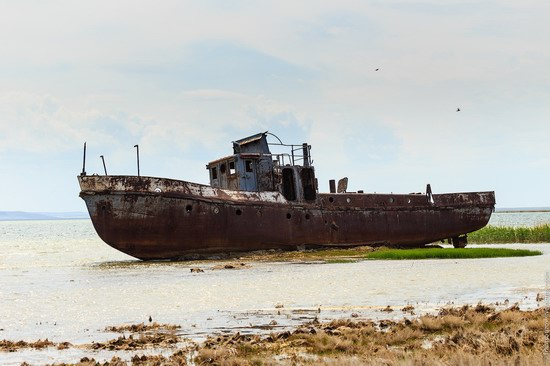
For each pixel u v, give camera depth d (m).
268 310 28.16
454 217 73.75
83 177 56.19
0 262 68.00
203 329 24.17
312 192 65.00
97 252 94.62
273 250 62.38
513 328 21.39
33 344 21.91
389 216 69.44
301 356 19.42
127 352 20.73
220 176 65.69
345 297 31.45
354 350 19.83
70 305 31.38
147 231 56.75
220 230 59.16
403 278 39.03
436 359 17.69
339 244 66.06
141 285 39.12
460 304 28.34
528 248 69.31
